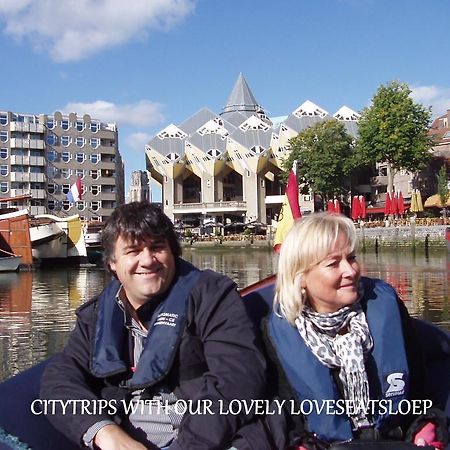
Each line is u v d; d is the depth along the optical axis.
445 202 50.09
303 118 70.69
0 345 9.56
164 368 2.59
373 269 27.03
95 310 2.88
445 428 2.62
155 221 2.67
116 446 2.48
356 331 2.55
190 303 2.67
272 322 2.67
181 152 74.62
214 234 66.06
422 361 2.72
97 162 74.12
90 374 2.82
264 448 2.45
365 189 66.06
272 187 75.06
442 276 22.23
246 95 93.81
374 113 51.41
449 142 61.41
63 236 32.19
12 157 70.25
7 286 20.95
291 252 2.58
